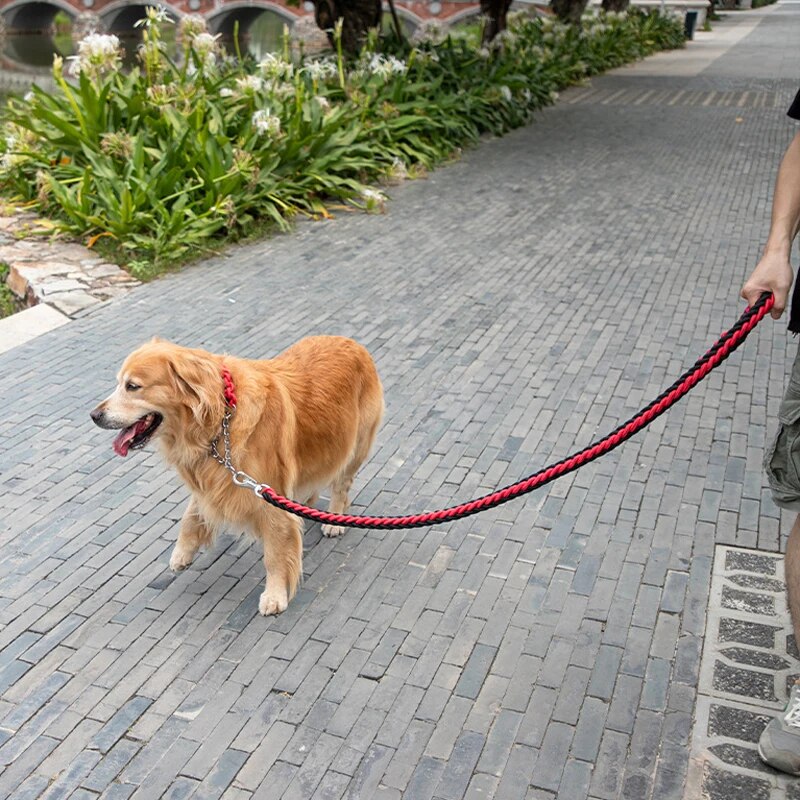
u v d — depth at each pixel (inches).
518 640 152.8
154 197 352.8
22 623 155.6
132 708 137.3
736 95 790.5
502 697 140.3
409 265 341.7
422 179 475.5
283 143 413.4
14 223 373.4
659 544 178.7
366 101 492.4
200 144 377.1
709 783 124.6
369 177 462.6
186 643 151.4
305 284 319.6
